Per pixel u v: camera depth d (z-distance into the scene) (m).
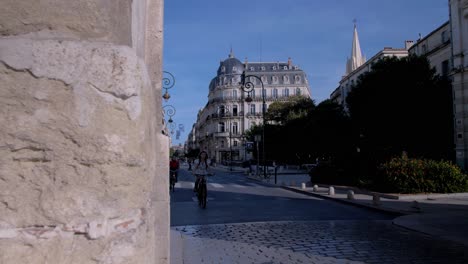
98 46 1.22
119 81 1.21
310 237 7.32
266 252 6.06
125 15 1.36
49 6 1.22
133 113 1.23
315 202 14.09
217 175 38.03
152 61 2.61
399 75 24.27
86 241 1.14
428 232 7.51
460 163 23.22
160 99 2.60
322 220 9.68
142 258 1.22
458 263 5.34
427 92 24.27
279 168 48.00
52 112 1.16
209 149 92.88
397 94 23.94
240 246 6.52
